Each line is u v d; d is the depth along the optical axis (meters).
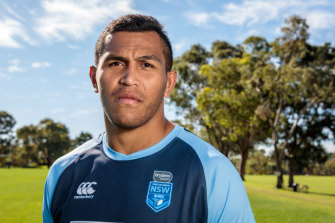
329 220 9.89
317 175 63.72
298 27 25.02
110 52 1.21
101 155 1.37
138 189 1.21
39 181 24.47
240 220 1.17
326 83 25.80
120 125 1.21
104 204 1.22
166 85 1.37
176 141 1.32
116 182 1.25
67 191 1.35
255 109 27.00
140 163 1.26
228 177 1.20
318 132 29.70
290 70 23.41
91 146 1.48
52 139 80.56
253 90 26.12
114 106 1.20
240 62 27.98
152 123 1.28
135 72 1.18
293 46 25.50
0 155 78.00
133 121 1.20
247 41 32.28
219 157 1.25
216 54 37.81
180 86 36.72
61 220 1.30
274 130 26.97
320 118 29.34
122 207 1.19
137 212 1.17
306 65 28.08
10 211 10.04
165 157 1.26
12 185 20.83
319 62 26.64
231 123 28.53
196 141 1.34
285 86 23.48
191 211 1.16
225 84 28.23
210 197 1.17
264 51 31.86
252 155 70.44
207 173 1.20
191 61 37.06
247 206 1.21
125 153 1.31
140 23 1.22
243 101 26.45
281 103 26.33
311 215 10.76
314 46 28.25
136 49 1.18
